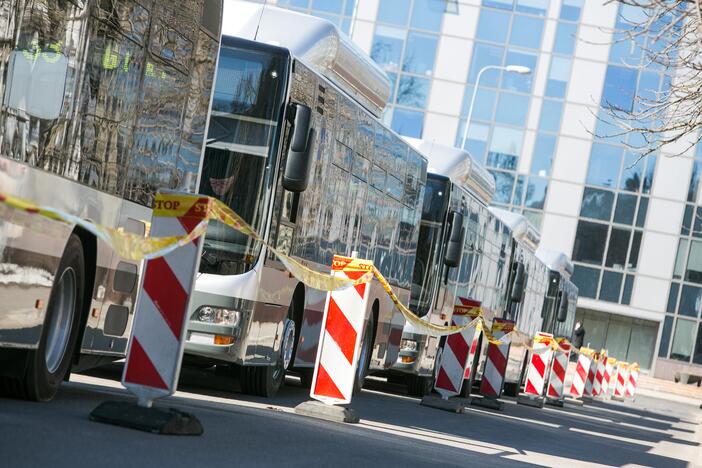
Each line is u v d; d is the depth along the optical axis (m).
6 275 10.29
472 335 25.02
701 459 24.08
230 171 17.42
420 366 28.19
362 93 22.66
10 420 10.11
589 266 76.94
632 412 44.03
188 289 11.04
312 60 19.83
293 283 18.78
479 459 15.07
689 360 77.50
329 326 16.77
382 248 23.48
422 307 28.33
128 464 8.95
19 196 10.42
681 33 15.80
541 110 76.25
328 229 19.89
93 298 12.17
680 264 77.19
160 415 10.97
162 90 13.20
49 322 11.53
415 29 76.06
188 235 10.68
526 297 42.84
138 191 12.94
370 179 21.95
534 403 36.00
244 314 17.05
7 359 11.31
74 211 11.46
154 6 12.66
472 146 76.19
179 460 9.62
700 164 77.19
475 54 76.31
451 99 76.06
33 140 10.57
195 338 16.84
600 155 76.62
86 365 12.69
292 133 17.73
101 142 11.84
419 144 30.34
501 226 35.41
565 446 20.73
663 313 77.12
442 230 28.59
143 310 11.11
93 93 11.54
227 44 17.72
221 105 17.59
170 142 13.65
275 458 10.95
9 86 10.11
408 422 19.16
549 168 76.44
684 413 50.97
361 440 14.23
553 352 38.31
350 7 76.12
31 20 10.33
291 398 19.52
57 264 11.23
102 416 10.95
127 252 9.12
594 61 76.12
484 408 29.33
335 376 16.72
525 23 76.19
